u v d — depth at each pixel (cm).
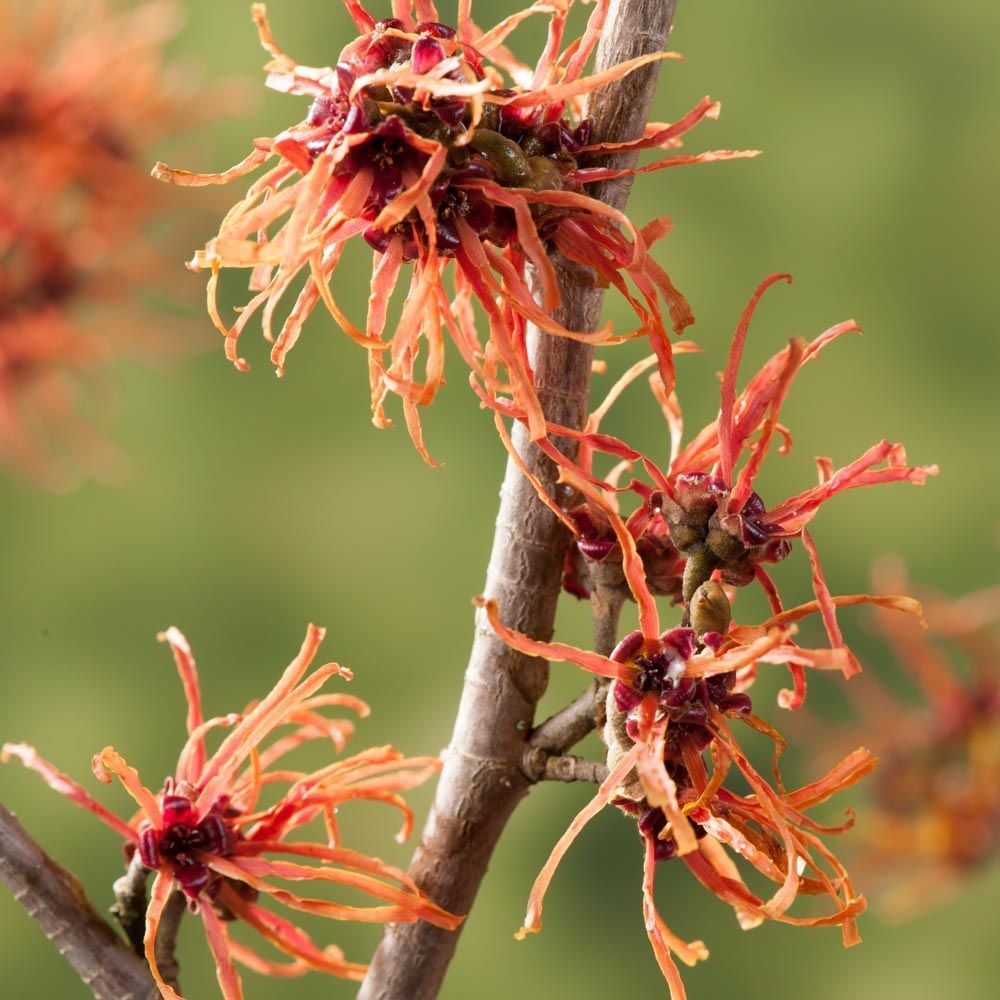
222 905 48
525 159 46
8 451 94
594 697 48
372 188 46
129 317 90
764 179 123
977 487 118
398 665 113
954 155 123
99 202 85
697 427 115
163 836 47
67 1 84
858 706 78
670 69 123
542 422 46
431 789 94
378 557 115
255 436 116
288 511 116
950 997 106
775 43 125
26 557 114
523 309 46
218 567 115
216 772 47
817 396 120
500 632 46
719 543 46
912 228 122
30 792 110
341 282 115
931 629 76
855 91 124
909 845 74
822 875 46
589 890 110
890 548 117
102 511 115
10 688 112
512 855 111
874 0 124
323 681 47
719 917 110
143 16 87
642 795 46
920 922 107
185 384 115
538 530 48
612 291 111
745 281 121
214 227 92
